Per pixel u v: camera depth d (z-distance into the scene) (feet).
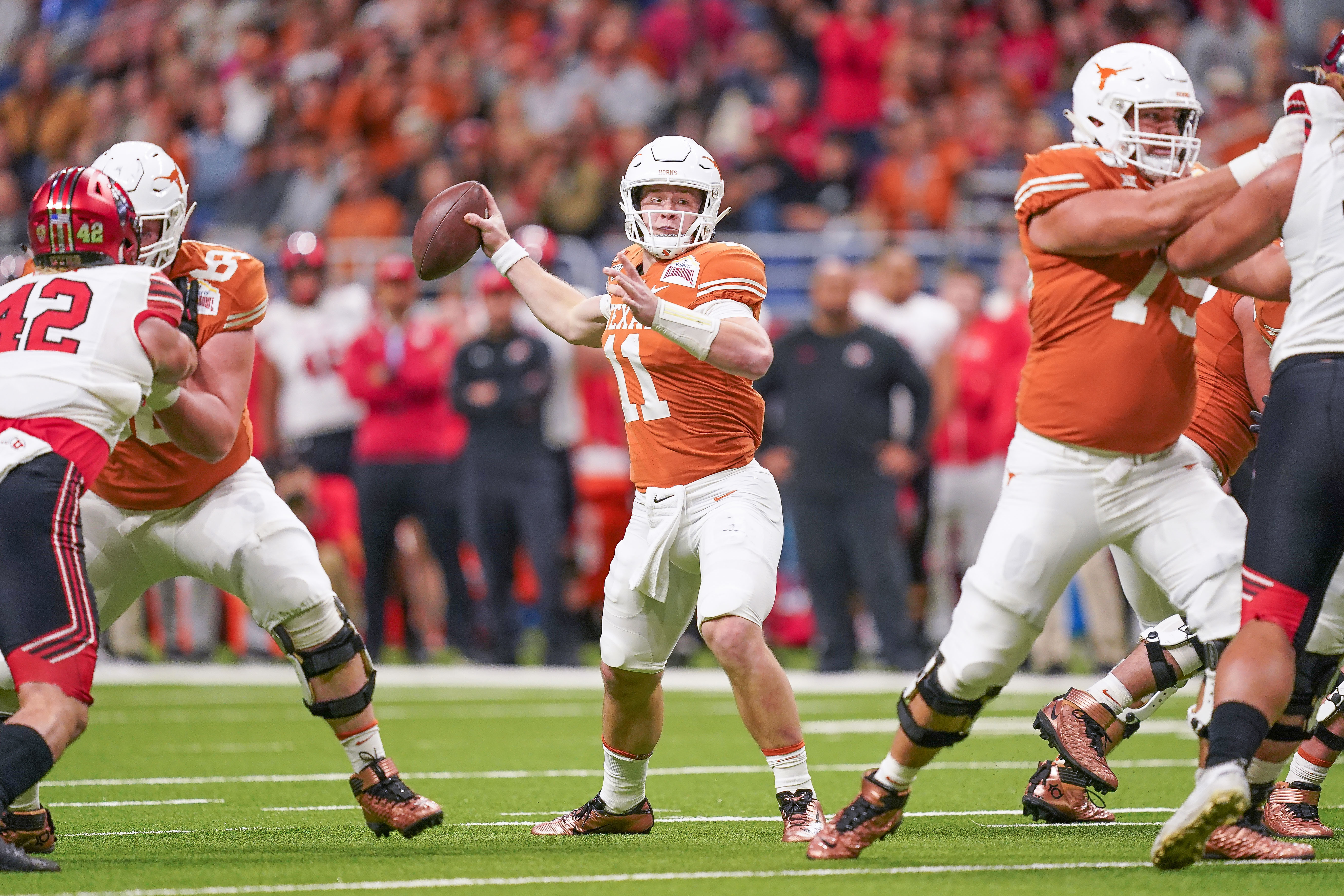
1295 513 45.29
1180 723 94.63
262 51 203.41
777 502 55.01
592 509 136.46
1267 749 48.26
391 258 122.93
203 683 115.55
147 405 49.70
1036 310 47.42
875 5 186.50
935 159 160.56
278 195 177.58
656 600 54.60
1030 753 80.53
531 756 80.33
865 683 112.27
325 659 52.06
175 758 79.10
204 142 196.44
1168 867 44.68
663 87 186.09
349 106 184.75
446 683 115.96
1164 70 47.03
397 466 122.31
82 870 47.09
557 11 201.16
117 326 47.57
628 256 56.90
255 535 52.01
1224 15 181.27
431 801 52.49
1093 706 57.98
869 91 181.78
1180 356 46.60
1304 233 45.39
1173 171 47.34
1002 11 188.24
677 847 52.29
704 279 54.29
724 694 110.01
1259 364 56.49
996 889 43.62
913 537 124.36
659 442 54.60
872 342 116.16
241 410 51.72
